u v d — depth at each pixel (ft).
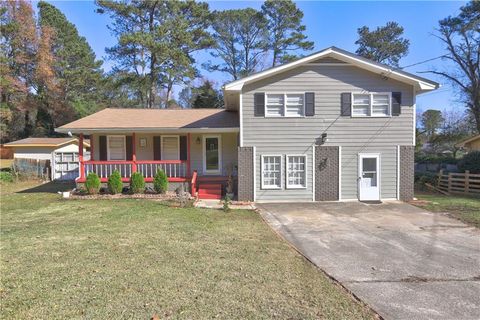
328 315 14.69
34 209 42.70
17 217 37.52
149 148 60.54
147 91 116.16
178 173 60.08
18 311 14.69
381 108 51.01
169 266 20.67
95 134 59.21
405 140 50.98
